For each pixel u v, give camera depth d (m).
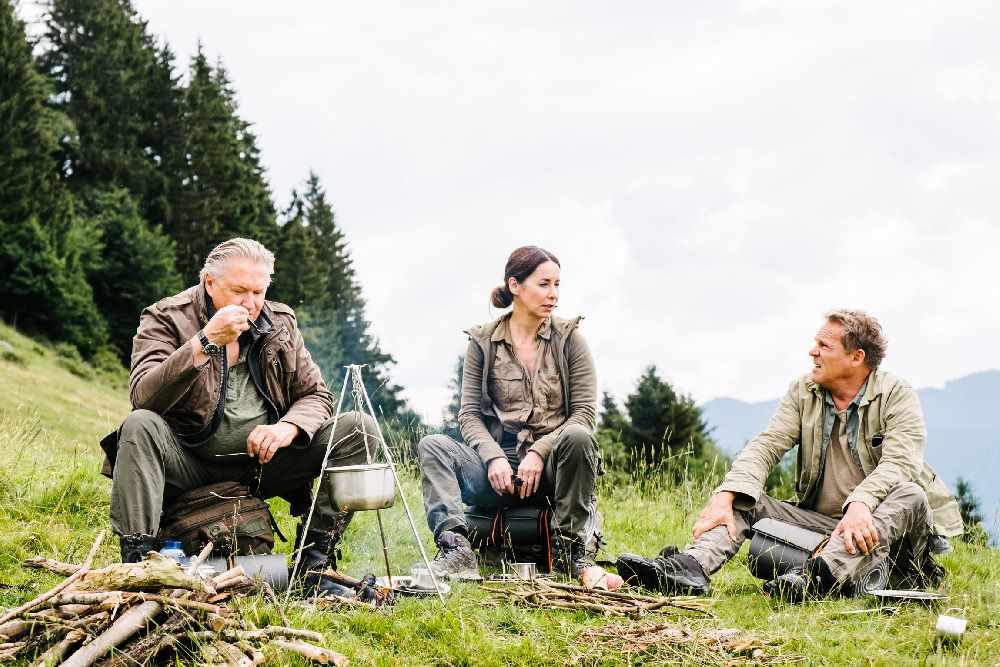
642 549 5.50
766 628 3.53
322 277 56.56
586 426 4.59
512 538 4.47
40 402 22.11
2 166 36.84
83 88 47.62
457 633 3.21
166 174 48.81
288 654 2.80
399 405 32.28
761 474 4.42
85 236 39.16
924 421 4.34
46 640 2.66
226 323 3.52
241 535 3.69
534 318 4.71
